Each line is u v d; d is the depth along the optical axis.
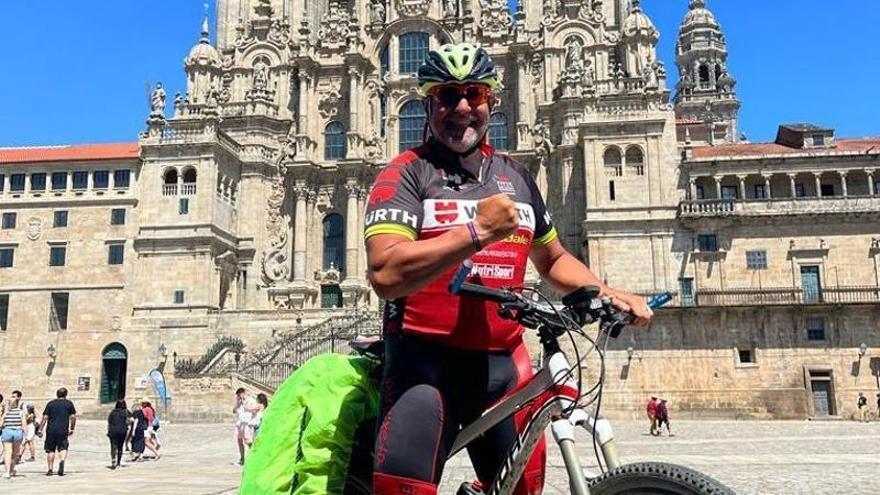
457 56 4.42
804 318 57.88
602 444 4.09
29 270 66.75
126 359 64.31
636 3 74.38
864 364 56.88
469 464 21.34
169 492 17.56
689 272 62.44
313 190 75.81
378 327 60.50
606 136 65.88
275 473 4.66
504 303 4.00
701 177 64.81
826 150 65.69
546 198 71.44
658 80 66.19
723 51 139.50
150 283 65.50
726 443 33.78
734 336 57.81
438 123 4.48
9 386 64.56
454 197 4.38
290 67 78.50
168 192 67.12
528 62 75.44
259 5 80.44
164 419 56.88
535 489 4.43
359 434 4.72
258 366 56.97
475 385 4.35
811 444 32.81
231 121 74.44
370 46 79.56
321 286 74.44
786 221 62.16
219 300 67.56
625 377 57.31
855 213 61.03
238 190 73.00
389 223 4.16
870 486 17.56
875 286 60.34
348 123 77.38
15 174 68.50
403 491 4.10
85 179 68.00
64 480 21.11
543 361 4.20
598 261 63.94
